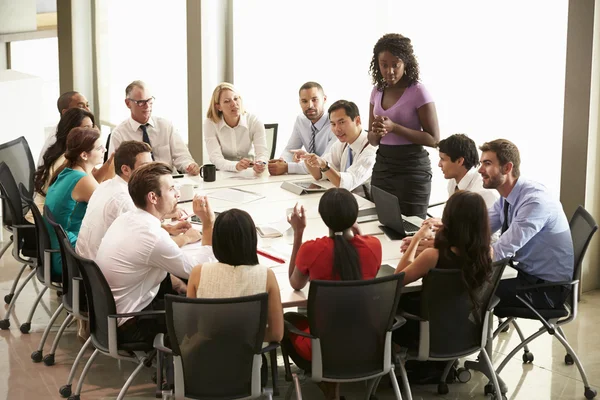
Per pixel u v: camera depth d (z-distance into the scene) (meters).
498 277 3.62
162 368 4.11
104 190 4.39
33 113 7.51
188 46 7.64
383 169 5.49
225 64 7.82
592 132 5.25
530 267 4.18
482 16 5.59
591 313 5.27
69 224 4.76
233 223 3.31
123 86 9.31
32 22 9.55
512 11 5.39
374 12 6.42
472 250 3.51
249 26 7.55
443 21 5.87
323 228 4.65
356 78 6.64
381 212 4.63
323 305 3.30
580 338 4.87
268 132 6.68
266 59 7.45
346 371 3.44
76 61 9.52
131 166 4.38
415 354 3.70
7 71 7.96
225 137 6.37
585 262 5.57
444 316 3.62
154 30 8.67
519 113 5.43
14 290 5.46
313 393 4.21
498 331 4.13
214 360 3.22
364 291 3.29
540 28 5.31
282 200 5.29
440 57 5.95
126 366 4.54
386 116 5.38
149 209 3.78
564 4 5.25
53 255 4.64
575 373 4.41
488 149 4.16
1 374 4.43
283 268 3.97
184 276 3.79
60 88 9.66
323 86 6.97
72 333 5.02
